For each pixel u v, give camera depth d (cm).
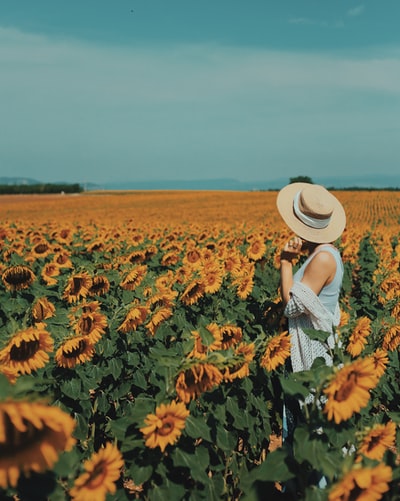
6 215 5197
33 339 292
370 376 243
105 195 9638
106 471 215
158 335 471
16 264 612
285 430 381
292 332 370
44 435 176
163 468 272
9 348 286
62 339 348
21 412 160
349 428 267
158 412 248
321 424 259
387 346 460
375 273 841
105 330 425
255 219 4194
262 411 377
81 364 400
